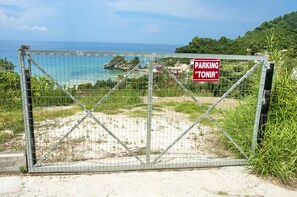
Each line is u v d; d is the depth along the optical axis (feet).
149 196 10.53
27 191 10.57
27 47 11.14
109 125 19.76
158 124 20.40
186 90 12.66
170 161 13.34
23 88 11.14
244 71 13.25
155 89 15.47
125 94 21.29
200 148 15.67
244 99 15.65
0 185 10.93
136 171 12.62
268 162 12.46
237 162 13.50
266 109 13.07
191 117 22.29
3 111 18.08
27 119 11.47
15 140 16.08
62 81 11.49
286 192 11.21
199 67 12.03
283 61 15.33
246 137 14.03
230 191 11.13
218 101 12.91
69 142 16.07
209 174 12.61
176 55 11.71
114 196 10.44
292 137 12.78
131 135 17.71
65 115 21.42
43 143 15.72
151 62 11.53
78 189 10.85
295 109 13.79
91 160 13.39
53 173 12.10
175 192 10.89
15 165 11.90
